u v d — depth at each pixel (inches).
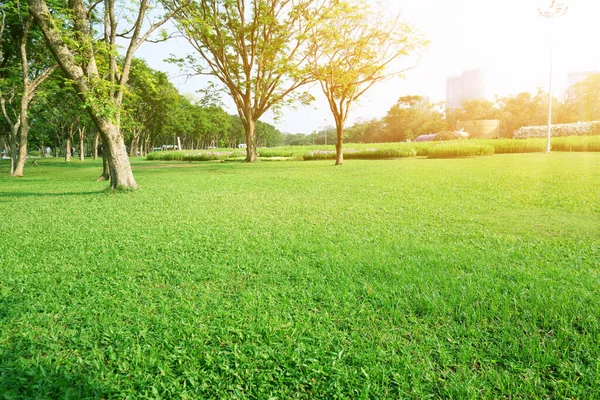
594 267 139.8
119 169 410.9
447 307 104.5
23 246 183.2
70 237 200.4
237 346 89.0
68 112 987.9
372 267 140.0
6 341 93.8
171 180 548.7
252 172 676.1
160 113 1830.7
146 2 403.9
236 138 3831.2
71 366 82.6
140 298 117.9
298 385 75.4
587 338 87.7
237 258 155.7
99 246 180.2
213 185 465.7
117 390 74.4
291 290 120.7
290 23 875.4
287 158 1355.8
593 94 1819.6
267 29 917.2
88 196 378.6
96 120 394.0
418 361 81.8
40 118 1245.7
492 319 98.3
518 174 475.8
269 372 79.3
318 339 91.3
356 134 3636.8
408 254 158.2
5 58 783.1
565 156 850.8
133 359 83.8
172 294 121.1
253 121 1075.9
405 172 560.7
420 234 194.7
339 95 776.9
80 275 141.0
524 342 87.7
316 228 213.9
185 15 625.3
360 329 96.3
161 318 103.0
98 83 366.9
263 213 267.0
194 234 203.0
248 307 107.9
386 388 73.0
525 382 74.3
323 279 129.4
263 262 150.9
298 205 298.2
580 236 187.5
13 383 76.9
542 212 248.5
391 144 1625.2
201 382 77.0
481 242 178.2
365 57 716.7
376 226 216.5
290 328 96.2
